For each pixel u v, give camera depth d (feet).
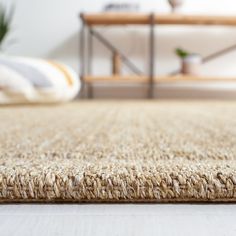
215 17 8.09
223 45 9.41
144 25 9.22
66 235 0.91
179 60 9.47
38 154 1.54
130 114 3.95
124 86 9.57
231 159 1.45
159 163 1.28
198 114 3.97
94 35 9.45
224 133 2.27
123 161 1.35
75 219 0.99
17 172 1.13
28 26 9.52
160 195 1.07
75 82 5.65
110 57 9.50
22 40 9.56
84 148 1.69
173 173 1.11
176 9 8.45
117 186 1.07
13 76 4.79
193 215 1.02
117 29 9.41
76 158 1.46
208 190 1.06
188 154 1.55
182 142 1.89
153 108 5.12
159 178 1.08
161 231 0.93
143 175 1.09
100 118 3.43
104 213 1.03
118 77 8.15
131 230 0.93
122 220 0.99
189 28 9.37
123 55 9.49
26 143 1.84
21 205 1.08
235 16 8.07
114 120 3.22
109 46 9.46
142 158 1.47
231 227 0.95
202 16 8.09
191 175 1.10
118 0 9.39
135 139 2.00
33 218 1.00
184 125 2.78
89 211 1.04
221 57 9.45
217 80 8.21
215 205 1.08
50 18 9.48
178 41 9.41
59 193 1.07
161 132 2.33
